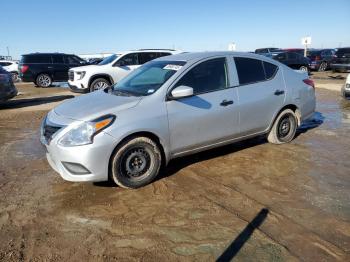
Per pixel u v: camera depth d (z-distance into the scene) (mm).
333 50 27344
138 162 4477
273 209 3883
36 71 18094
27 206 4102
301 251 3125
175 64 5098
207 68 5121
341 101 11680
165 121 4559
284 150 5926
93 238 3414
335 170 5000
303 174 4863
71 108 4656
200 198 4188
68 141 4129
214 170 5066
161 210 3920
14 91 12016
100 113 4266
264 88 5688
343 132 7203
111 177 4387
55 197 4320
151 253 3154
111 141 4180
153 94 4605
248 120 5504
